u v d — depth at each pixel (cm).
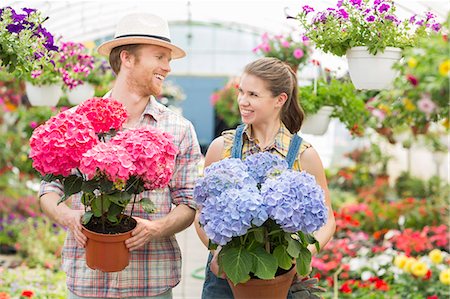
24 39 355
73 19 788
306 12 406
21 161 1023
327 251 709
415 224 909
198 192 295
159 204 347
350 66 394
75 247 348
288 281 298
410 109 303
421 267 620
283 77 327
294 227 280
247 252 286
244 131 340
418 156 1338
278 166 304
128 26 349
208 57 2025
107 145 296
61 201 308
